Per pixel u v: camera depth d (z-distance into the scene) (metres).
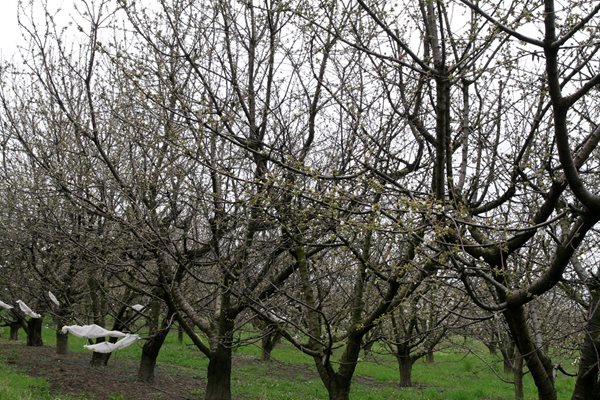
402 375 17.83
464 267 4.63
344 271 7.85
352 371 7.37
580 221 4.61
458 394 15.91
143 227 7.84
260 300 7.81
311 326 7.66
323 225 5.79
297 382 17.14
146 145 7.17
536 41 3.68
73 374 13.86
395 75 6.65
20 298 15.42
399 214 4.68
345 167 6.81
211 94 6.38
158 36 7.30
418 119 6.54
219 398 9.35
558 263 4.48
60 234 9.18
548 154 5.07
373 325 6.92
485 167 6.24
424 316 7.45
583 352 5.87
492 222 4.98
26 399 10.36
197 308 10.25
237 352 23.83
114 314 11.15
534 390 17.53
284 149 7.00
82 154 8.09
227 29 7.60
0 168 11.59
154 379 14.42
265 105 7.34
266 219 6.19
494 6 4.30
